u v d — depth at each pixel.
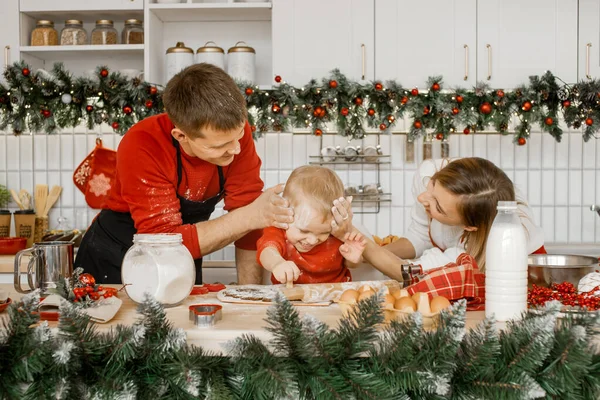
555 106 2.82
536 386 0.88
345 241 1.62
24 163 3.28
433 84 2.73
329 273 1.81
